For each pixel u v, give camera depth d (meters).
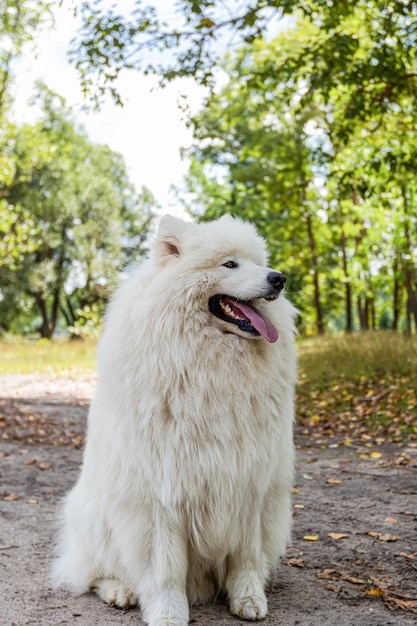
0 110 21.95
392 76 9.10
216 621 3.16
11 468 7.12
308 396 12.13
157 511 3.08
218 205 35.16
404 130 11.67
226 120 20.52
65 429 9.98
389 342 15.61
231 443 3.02
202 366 2.99
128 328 3.10
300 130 19.09
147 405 3.01
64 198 41.19
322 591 3.61
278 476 3.37
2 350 25.61
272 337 3.06
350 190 11.05
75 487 3.76
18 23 20.11
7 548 4.41
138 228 51.41
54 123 42.50
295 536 4.64
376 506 5.38
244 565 3.27
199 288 3.10
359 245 24.56
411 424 8.91
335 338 20.67
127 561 3.19
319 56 9.48
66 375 18.53
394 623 3.15
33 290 41.56
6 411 11.72
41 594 3.57
